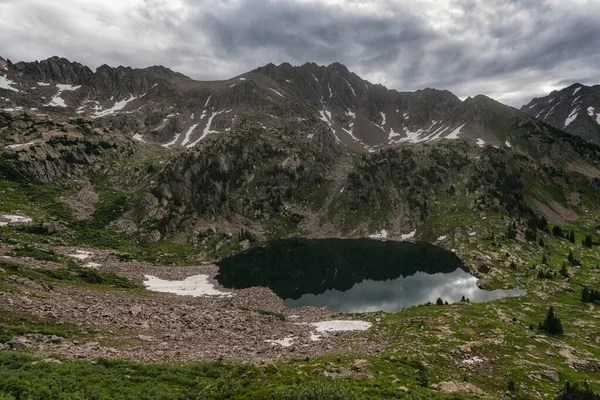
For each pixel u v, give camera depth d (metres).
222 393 27.11
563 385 49.97
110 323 53.62
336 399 26.09
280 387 26.81
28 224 125.25
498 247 144.75
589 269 123.62
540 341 64.88
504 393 45.94
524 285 111.44
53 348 37.06
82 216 148.00
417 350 56.12
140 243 145.12
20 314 46.66
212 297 96.94
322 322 77.31
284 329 69.38
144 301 72.69
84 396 24.27
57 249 113.38
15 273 66.69
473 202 186.62
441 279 126.31
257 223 195.88
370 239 188.88
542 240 148.25
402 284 122.12
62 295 61.66
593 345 65.31
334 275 133.38
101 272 98.94
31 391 22.67
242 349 52.47
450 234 172.25
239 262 146.38
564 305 90.62
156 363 38.03
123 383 28.27
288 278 128.75
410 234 187.38
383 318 80.19
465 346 59.91
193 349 48.31
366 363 44.56
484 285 116.12
